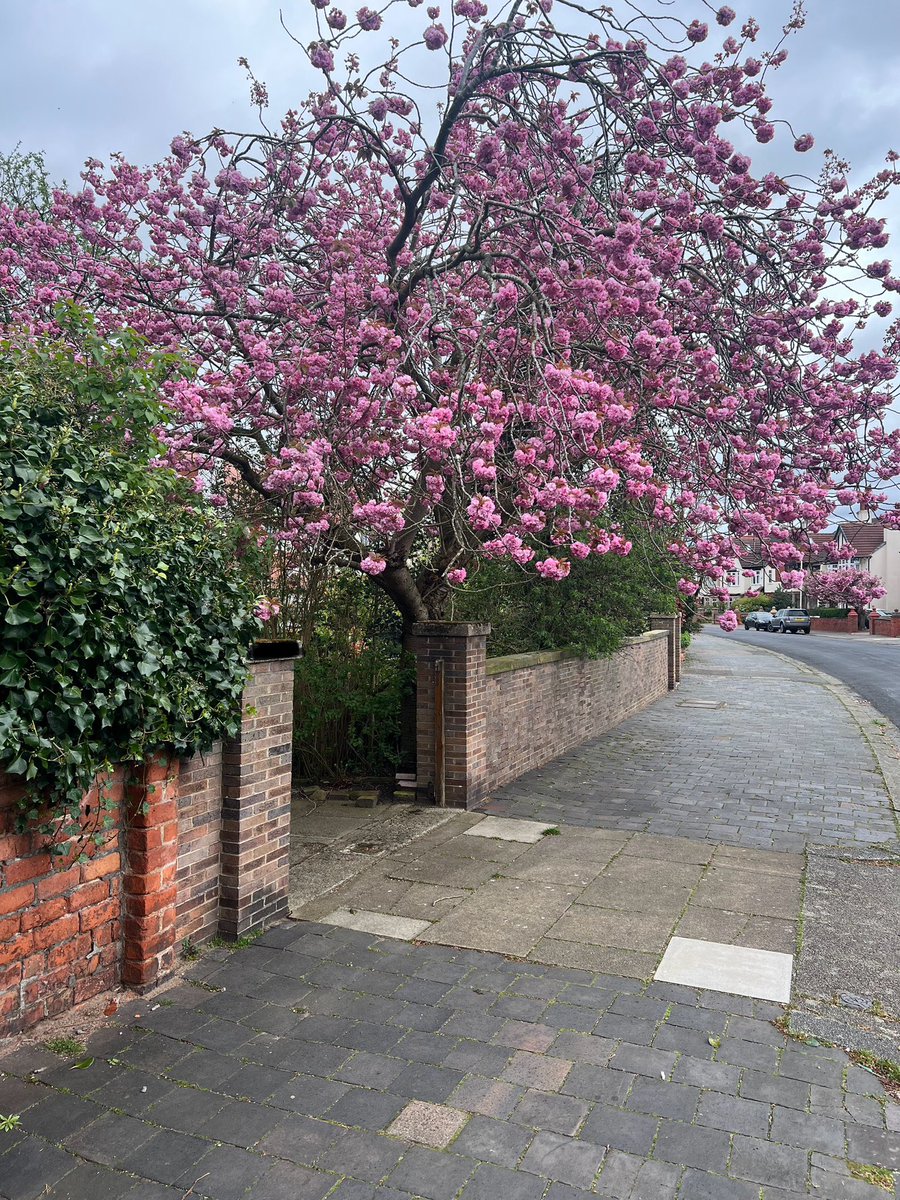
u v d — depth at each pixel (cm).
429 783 738
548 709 952
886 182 652
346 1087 302
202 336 768
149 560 367
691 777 859
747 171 616
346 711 824
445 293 676
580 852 591
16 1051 321
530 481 596
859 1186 251
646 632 1533
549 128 684
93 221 798
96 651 329
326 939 438
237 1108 289
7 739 290
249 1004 365
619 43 673
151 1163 261
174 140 755
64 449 334
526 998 372
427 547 884
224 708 412
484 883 526
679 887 519
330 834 638
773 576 675
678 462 689
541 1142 271
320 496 572
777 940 438
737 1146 269
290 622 817
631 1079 307
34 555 303
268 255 786
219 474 758
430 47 646
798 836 635
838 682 1939
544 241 678
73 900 352
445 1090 300
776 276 655
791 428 707
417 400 649
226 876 435
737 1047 331
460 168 720
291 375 636
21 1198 246
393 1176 256
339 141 766
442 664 724
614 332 622
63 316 425
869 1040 338
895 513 698
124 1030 342
